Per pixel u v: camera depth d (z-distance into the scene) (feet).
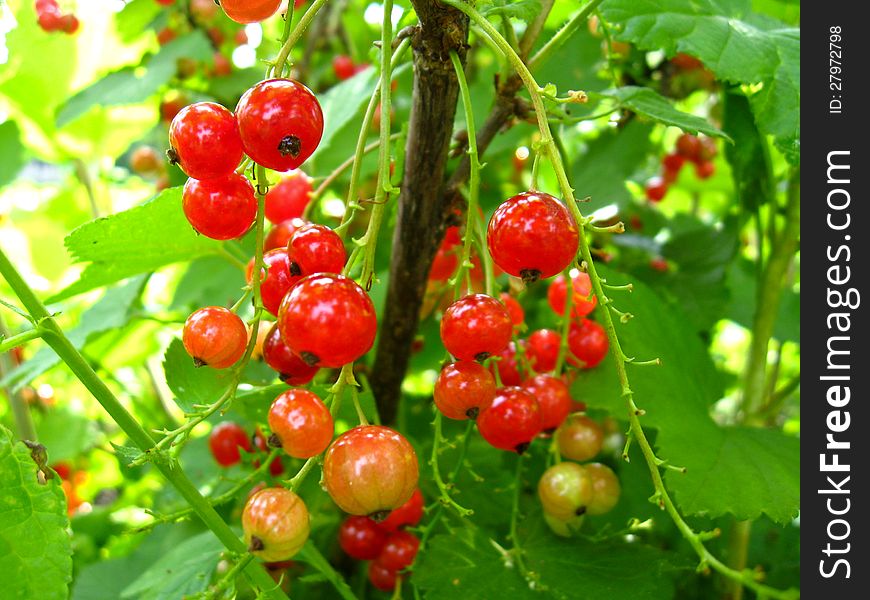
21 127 0.82
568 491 0.40
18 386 0.53
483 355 0.31
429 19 0.33
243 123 0.28
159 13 0.80
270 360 0.32
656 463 0.30
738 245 0.66
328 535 0.52
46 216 0.95
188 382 0.39
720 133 0.41
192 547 0.47
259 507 0.29
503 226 0.29
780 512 0.40
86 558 0.79
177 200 0.40
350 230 0.67
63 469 0.87
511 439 0.36
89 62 0.82
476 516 0.47
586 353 0.44
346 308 0.27
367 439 0.29
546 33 0.64
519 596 0.38
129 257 0.44
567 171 0.44
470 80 0.77
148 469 0.90
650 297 0.50
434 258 0.44
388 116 0.30
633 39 0.46
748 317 0.77
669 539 0.56
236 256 0.51
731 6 0.51
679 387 0.47
